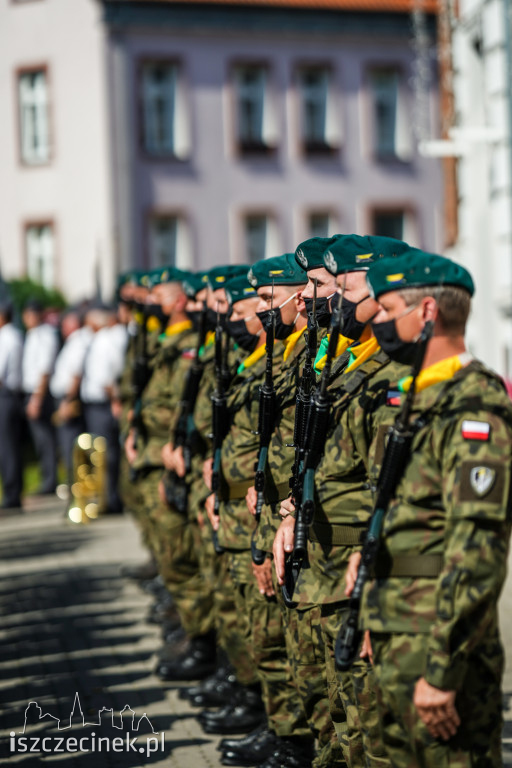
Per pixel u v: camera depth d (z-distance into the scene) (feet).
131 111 116.67
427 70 122.72
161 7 116.78
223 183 120.67
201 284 31.48
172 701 29.63
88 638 36.50
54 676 32.32
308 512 18.40
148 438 34.30
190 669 31.35
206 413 28.53
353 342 18.80
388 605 15.51
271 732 24.57
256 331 24.71
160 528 32.01
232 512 24.35
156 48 117.39
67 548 52.95
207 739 26.53
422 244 127.24
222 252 120.98
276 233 122.62
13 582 45.96
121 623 38.32
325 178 124.16
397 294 15.67
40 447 69.87
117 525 58.75
